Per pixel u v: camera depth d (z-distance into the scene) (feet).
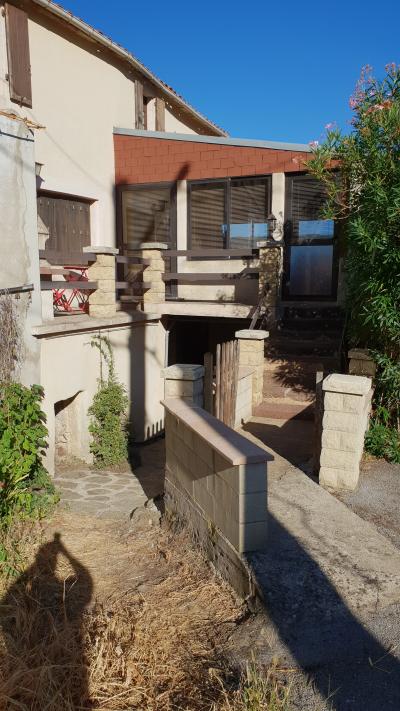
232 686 9.03
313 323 31.94
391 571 11.23
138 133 38.34
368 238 17.95
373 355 19.88
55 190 33.91
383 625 9.74
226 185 36.58
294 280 35.22
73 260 26.96
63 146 34.32
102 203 38.68
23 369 22.43
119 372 30.58
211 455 12.88
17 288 21.71
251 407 26.27
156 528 17.10
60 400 25.26
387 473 17.84
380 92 19.44
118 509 20.39
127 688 9.42
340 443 16.21
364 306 19.44
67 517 19.21
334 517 13.74
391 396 19.52
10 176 21.27
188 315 34.19
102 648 10.30
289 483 16.28
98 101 37.19
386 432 19.36
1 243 21.01
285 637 9.69
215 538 12.84
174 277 36.09
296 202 34.68
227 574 12.16
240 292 36.73
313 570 11.16
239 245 36.83
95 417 28.04
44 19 31.63
